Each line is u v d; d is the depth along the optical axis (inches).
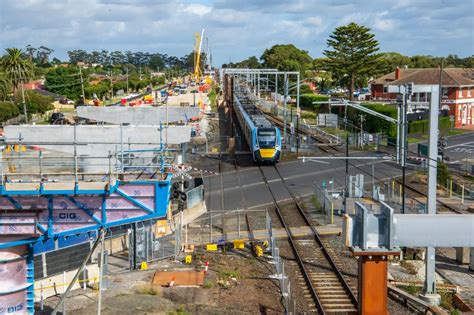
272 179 1953.7
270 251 1203.9
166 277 1002.7
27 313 692.7
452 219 450.6
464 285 1034.1
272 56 6633.9
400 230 450.0
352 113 3255.4
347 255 1172.5
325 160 2293.3
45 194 620.7
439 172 1899.6
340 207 1569.9
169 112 2150.6
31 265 694.5
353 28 3671.3
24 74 3750.0
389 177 1990.7
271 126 2213.3
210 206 1603.1
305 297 952.9
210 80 6865.2
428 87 960.3
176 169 1542.8
